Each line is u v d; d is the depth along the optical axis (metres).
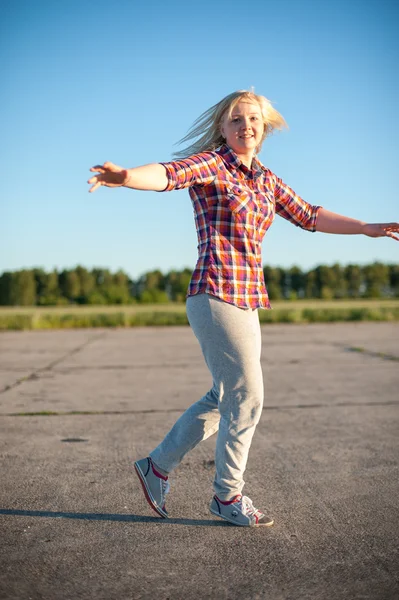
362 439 4.20
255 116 2.53
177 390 6.67
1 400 6.05
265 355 10.51
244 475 3.36
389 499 2.92
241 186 2.47
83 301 88.44
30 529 2.58
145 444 4.12
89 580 2.08
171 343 14.11
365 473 3.37
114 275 95.00
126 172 2.00
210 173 2.38
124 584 2.05
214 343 2.44
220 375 2.48
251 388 2.49
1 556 2.29
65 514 2.76
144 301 76.38
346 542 2.41
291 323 23.80
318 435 4.35
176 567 2.19
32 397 6.24
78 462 3.66
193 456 3.81
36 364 9.70
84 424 4.82
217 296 2.40
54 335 18.48
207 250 2.43
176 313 24.86
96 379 7.69
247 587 2.02
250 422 2.54
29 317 23.09
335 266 94.69
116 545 2.40
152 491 2.67
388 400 5.80
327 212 2.90
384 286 94.56
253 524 2.58
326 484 3.18
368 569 2.15
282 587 2.02
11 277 88.44
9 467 3.55
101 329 21.89
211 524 2.63
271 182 2.68
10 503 2.91
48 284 91.44
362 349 11.34
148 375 8.05
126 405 5.70
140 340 15.41
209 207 2.43
